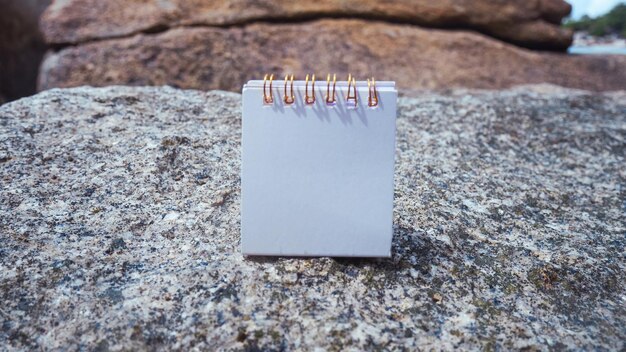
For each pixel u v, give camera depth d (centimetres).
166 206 43
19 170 46
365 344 33
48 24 100
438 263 39
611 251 43
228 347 32
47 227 40
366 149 35
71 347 32
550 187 52
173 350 32
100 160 48
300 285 36
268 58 101
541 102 79
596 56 124
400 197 46
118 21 101
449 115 68
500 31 120
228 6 105
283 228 36
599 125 69
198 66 97
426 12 113
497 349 33
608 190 53
